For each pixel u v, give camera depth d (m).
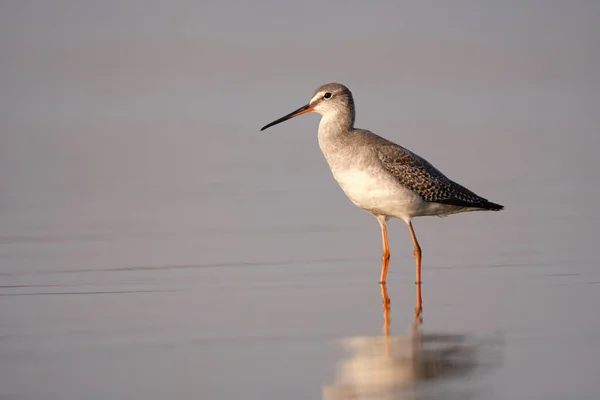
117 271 14.98
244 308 12.96
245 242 16.97
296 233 17.69
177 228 18.12
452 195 14.80
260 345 11.34
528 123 30.97
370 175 14.52
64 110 35.78
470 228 17.91
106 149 27.70
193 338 11.61
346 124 15.22
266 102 36.62
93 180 23.19
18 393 9.82
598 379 9.92
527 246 16.30
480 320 12.16
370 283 14.33
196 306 13.05
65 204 20.44
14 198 21.08
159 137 29.70
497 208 15.35
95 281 14.38
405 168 14.51
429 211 14.91
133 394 9.77
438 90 39.44
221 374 10.33
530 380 9.95
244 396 9.70
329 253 16.20
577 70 44.75
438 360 10.66
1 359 10.84
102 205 20.30
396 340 11.45
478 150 26.31
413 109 34.28
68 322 12.28
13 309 12.90
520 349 10.94
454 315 12.45
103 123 32.62
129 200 20.81
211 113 34.47
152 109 35.72
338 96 15.26
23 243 16.94
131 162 25.70
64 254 16.09
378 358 10.80
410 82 42.31
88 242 17.00
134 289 13.95
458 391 9.71
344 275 14.82
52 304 13.16
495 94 37.88
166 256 15.97
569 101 35.69
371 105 35.41
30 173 24.14
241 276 14.70
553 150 26.23
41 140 29.22
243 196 21.12
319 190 21.77
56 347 11.27
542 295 13.28
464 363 10.53
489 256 15.75
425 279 14.49
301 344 11.38
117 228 18.14
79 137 29.77
